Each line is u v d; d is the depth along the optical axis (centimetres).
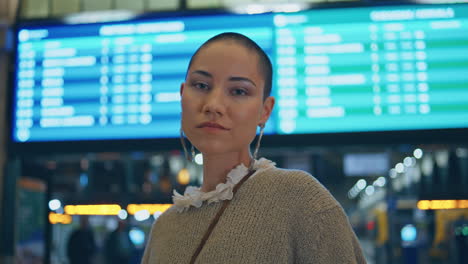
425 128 357
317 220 92
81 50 396
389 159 961
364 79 368
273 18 380
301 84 372
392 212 948
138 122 382
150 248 117
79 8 419
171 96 382
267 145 366
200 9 387
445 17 368
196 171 936
